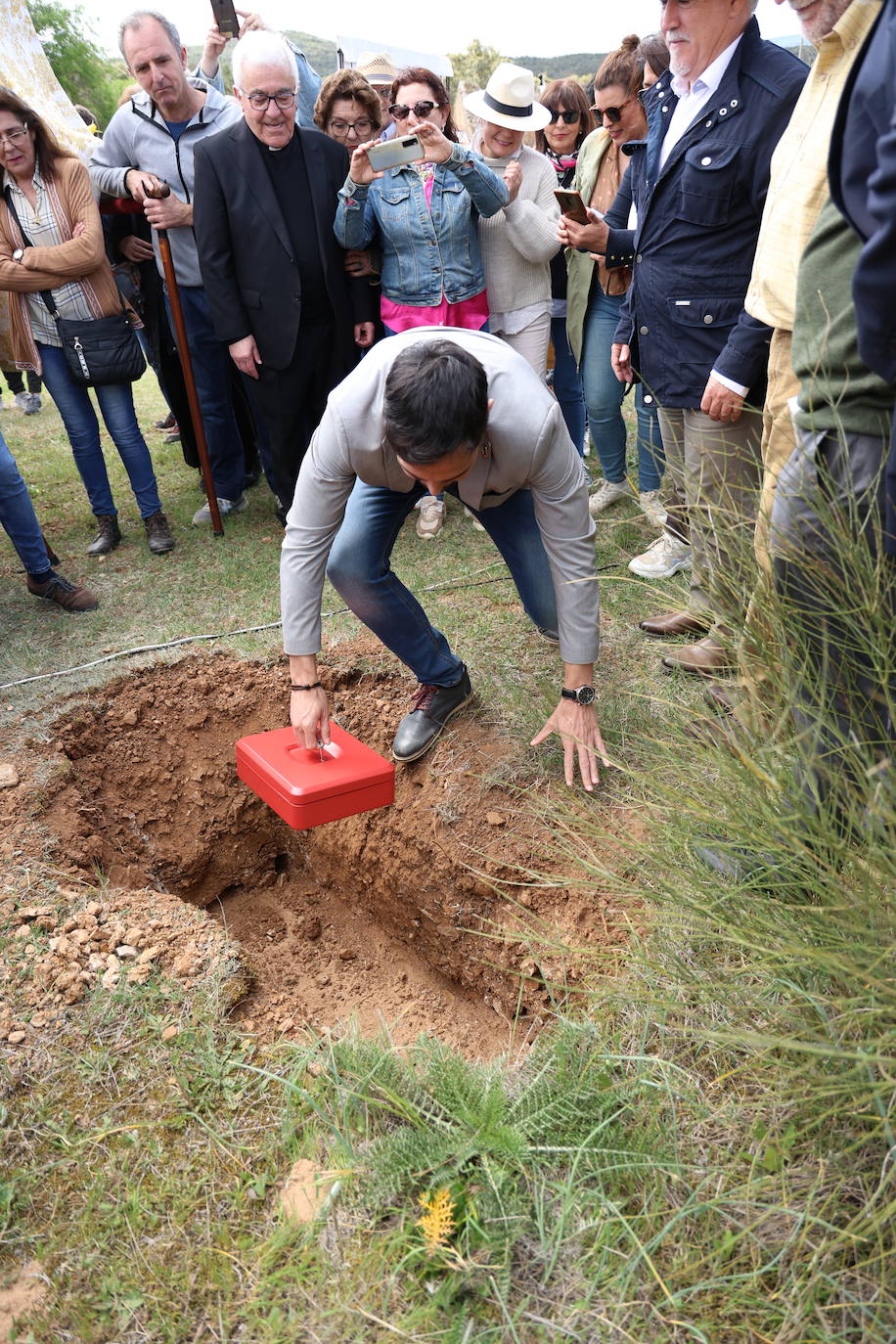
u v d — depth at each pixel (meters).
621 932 2.25
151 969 2.23
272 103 3.67
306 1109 1.89
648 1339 1.47
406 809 2.95
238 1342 1.52
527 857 2.59
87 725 3.30
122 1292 1.60
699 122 2.69
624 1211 1.65
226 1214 1.72
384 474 2.23
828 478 1.74
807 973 1.75
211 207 3.86
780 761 1.81
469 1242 1.61
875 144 1.49
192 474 5.61
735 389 2.64
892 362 1.51
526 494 2.53
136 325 4.38
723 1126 1.72
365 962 3.20
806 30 2.10
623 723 2.84
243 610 3.92
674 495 2.33
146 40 4.01
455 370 1.74
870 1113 1.53
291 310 3.98
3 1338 1.54
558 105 4.52
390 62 5.57
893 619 1.64
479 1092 1.86
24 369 4.22
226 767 3.47
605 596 3.61
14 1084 1.96
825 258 1.80
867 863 1.53
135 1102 1.93
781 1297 1.47
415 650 2.82
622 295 3.84
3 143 3.76
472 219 3.92
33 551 3.85
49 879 2.53
